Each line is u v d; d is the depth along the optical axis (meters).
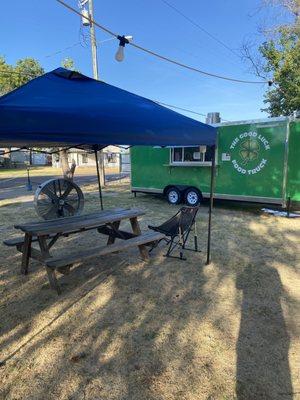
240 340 3.08
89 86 3.93
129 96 4.06
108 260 5.11
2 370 2.73
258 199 8.57
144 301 3.85
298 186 8.23
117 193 13.54
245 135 8.55
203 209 9.55
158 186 10.91
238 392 2.46
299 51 16.44
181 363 2.79
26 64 23.69
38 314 3.59
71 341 3.11
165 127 3.54
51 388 2.53
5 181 21.77
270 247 5.81
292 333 3.18
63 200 7.08
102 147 6.56
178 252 5.52
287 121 7.86
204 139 4.12
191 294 4.02
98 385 2.55
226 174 9.06
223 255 5.38
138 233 5.54
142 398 2.42
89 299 3.90
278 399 2.39
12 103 2.74
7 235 6.78
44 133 2.58
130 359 2.84
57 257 4.09
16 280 4.46
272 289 4.13
